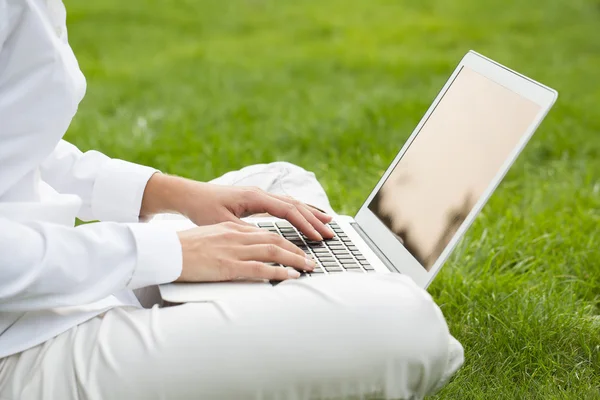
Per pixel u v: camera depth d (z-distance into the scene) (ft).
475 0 40.11
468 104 8.38
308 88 24.73
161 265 6.24
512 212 13.91
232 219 7.61
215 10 38.29
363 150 17.60
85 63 27.58
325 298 5.87
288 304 5.85
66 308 6.20
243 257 6.63
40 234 5.91
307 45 31.71
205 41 32.35
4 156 6.16
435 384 6.06
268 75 26.53
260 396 5.74
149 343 5.71
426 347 5.83
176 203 7.80
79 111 20.83
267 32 34.37
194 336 5.73
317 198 9.68
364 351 5.77
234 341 5.71
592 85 25.26
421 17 36.88
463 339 9.76
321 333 5.75
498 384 8.82
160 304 6.96
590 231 13.20
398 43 31.96
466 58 8.89
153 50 30.40
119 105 21.89
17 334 6.00
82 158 8.10
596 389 8.62
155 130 19.06
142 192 7.84
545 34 33.37
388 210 8.61
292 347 5.72
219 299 5.98
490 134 7.77
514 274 11.67
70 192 8.02
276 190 9.77
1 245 5.70
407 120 20.18
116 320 6.00
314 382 5.77
